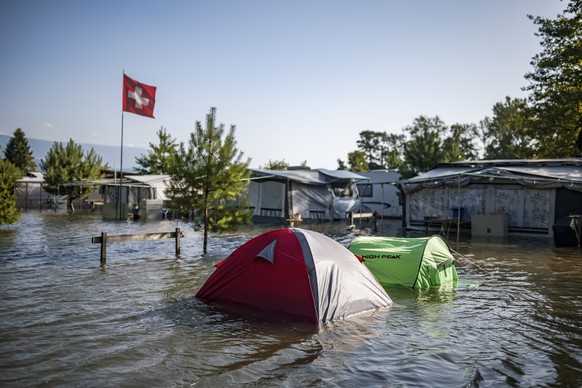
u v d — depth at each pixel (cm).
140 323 762
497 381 546
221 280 912
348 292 834
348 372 569
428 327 753
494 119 6644
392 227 2588
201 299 920
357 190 3234
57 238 1878
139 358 609
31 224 2503
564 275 1199
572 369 583
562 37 3061
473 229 2114
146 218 2855
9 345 650
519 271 1255
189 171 1546
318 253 852
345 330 732
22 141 8256
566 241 1758
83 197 3716
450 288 1047
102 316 799
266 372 567
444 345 668
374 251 1115
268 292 845
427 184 2339
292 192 2800
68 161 3709
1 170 2088
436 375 562
